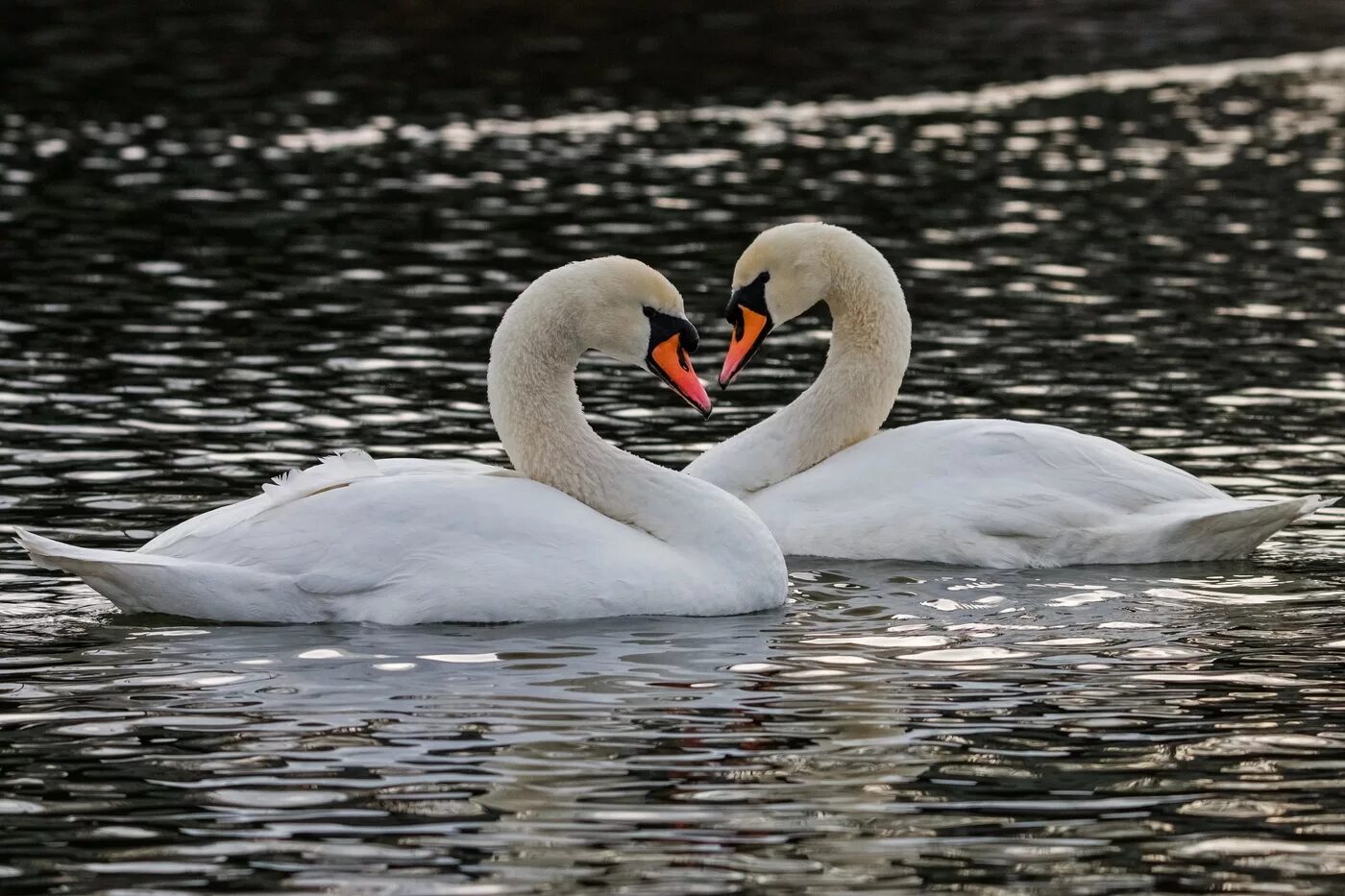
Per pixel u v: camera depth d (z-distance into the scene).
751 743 10.59
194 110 40.41
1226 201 33.50
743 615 13.37
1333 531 15.73
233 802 9.72
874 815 9.63
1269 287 26.55
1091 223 31.38
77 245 27.91
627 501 13.84
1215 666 12.04
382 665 11.92
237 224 29.78
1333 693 11.47
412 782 9.98
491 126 40.22
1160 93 46.81
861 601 13.74
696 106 43.53
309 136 38.12
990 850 9.25
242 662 11.96
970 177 35.72
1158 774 10.18
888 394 16.33
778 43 52.53
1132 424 19.31
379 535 12.91
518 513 13.12
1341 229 31.00
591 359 22.08
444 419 19.20
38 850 9.16
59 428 18.41
